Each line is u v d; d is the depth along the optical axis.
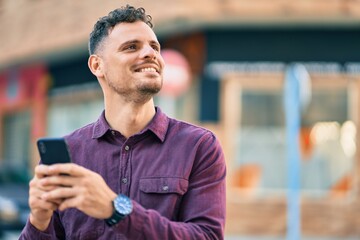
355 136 14.32
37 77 19.66
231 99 14.51
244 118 14.57
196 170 2.76
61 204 2.37
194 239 2.58
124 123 2.80
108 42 2.76
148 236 2.46
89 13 15.84
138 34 2.73
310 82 14.39
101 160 2.80
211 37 14.36
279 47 14.34
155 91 2.72
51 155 2.39
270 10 13.45
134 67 2.71
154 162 2.75
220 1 13.52
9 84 21.16
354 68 14.24
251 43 14.37
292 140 11.99
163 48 14.84
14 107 20.97
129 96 2.74
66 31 16.66
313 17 13.56
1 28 19.66
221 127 14.52
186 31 14.47
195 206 2.70
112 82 2.75
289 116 12.10
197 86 14.55
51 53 17.59
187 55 14.51
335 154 14.40
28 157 20.14
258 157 14.58
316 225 14.36
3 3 19.91
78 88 17.92
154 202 2.70
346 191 14.38
